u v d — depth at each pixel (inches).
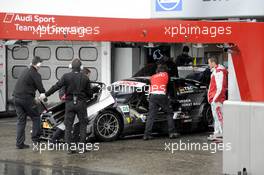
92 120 628.4
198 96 706.8
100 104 636.7
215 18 622.5
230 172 427.2
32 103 603.5
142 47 872.9
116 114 647.1
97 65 864.9
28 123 825.5
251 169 416.2
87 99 597.9
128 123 654.5
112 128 646.5
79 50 874.8
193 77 818.8
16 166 516.1
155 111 650.2
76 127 596.4
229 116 424.5
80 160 541.0
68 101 573.3
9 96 911.7
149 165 514.3
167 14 637.9
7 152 584.1
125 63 867.4
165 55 886.4
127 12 659.4
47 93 588.7
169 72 806.5
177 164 517.0
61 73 893.2
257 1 596.4
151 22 437.1
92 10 679.1
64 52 887.7
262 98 442.0
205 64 872.9
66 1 686.5
